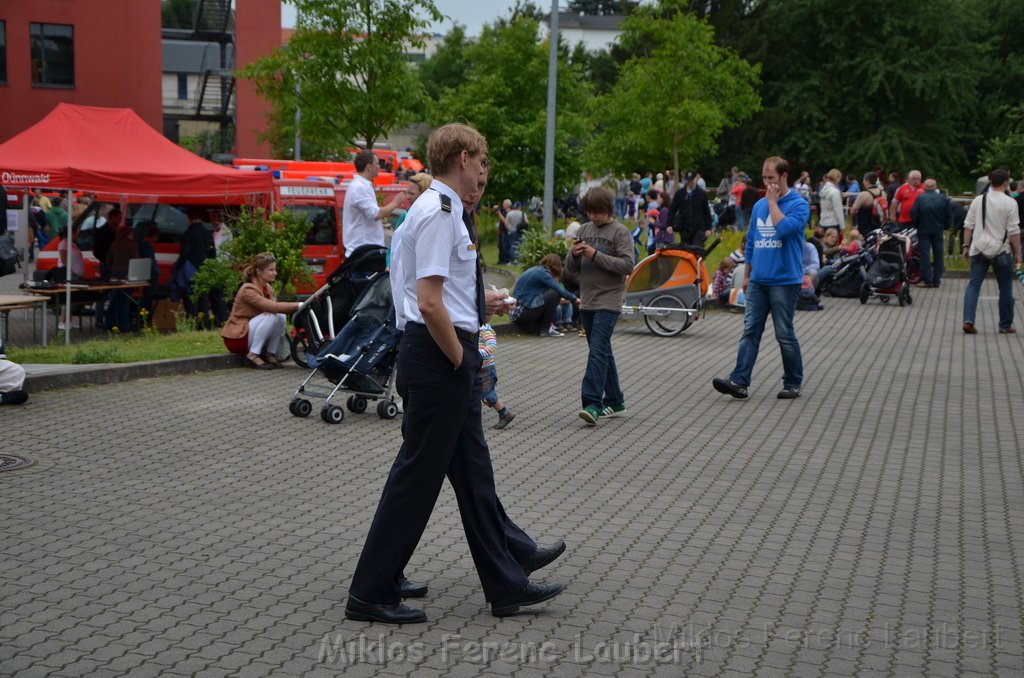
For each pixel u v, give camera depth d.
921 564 6.12
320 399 10.82
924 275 23.19
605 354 9.68
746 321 11.12
